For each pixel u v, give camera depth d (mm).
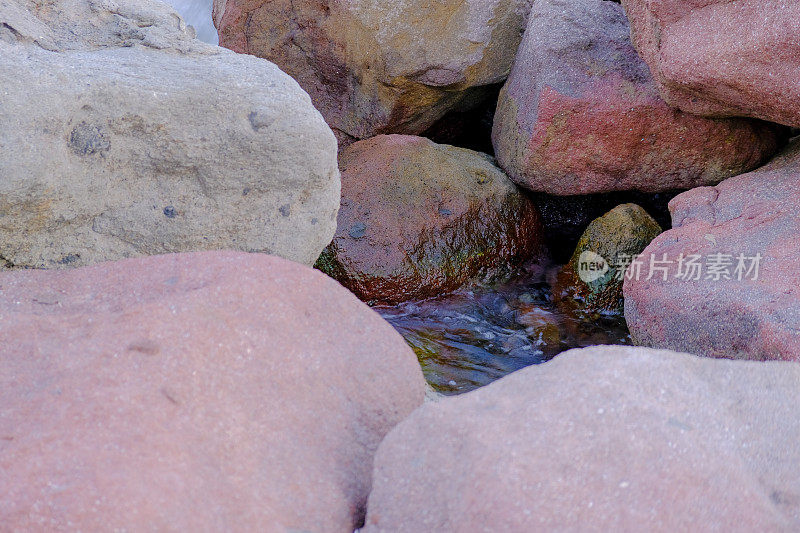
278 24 5672
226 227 3074
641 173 4863
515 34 5543
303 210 3174
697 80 3926
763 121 4715
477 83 5590
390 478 1826
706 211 4293
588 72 4723
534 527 1569
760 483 1745
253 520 1697
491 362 4230
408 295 4742
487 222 5023
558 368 2055
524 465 1677
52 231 2814
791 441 1856
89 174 2816
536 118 4766
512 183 5262
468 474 1691
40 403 1820
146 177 2945
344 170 5113
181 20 3527
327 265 4730
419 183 4984
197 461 1761
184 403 1870
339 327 2252
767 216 4031
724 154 4746
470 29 5402
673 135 4676
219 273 2256
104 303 2250
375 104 5652
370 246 4727
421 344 4359
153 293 2240
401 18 5301
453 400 1996
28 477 1621
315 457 1939
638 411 1829
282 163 3045
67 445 1695
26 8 3092
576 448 1725
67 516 1562
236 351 2041
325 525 1790
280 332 2141
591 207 5559
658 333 3877
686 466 1692
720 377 2070
